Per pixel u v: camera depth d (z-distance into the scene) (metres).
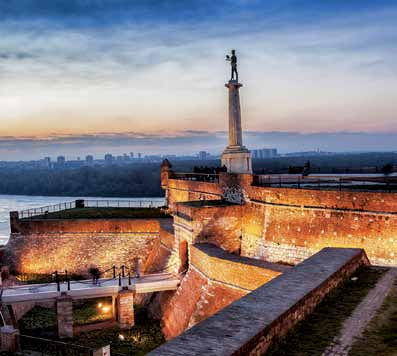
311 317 12.52
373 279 15.82
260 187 28.16
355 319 12.29
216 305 23.72
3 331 24.09
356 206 22.25
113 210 50.84
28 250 45.12
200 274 26.30
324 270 14.91
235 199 31.20
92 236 43.94
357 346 10.75
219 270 24.22
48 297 28.05
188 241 29.20
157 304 31.28
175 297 28.23
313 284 13.45
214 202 31.66
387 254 20.73
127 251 42.22
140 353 24.36
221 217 29.30
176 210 31.81
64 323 27.55
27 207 131.00
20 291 28.88
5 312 27.92
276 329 10.80
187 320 25.25
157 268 35.16
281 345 10.88
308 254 24.30
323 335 11.38
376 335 11.28
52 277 41.84
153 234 42.22
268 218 27.30
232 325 10.37
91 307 33.62
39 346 25.64
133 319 28.89
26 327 30.03
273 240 26.59
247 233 29.31
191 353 8.91
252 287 22.17
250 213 29.19
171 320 27.45
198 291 25.67
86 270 42.66
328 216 23.62
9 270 43.91
